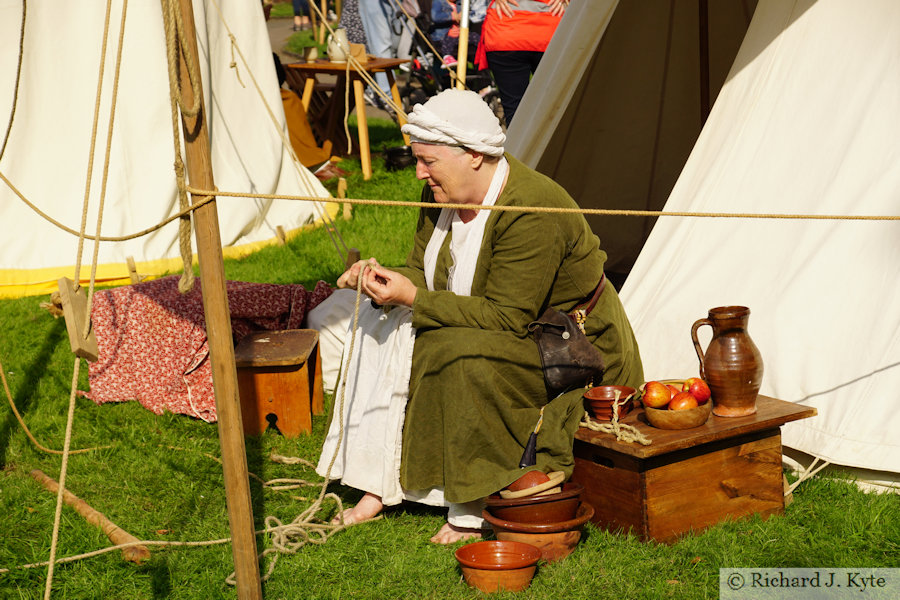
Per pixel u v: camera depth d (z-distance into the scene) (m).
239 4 6.46
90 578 2.62
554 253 2.82
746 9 4.96
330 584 2.57
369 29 9.88
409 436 2.79
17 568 2.65
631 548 2.62
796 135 3.42
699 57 5.02
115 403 4.00
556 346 2.83
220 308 2.14
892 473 2.90
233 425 2.19
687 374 3.35
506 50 7.04
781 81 3.51
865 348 3.03
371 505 2.92
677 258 3.56
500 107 8.66
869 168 3.22
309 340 3.87
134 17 5.61
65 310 2.14
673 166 5.47
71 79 5.53
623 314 3.11
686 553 2.60
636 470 2.63
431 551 2.71
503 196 2.82
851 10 3.41
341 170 8.11
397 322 2.90
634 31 4.93
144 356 3.96
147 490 3.17
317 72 8.17
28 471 3.33
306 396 3.68
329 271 5.82
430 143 2.77
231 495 2.22
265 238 6.46
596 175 5.53
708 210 3.55
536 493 2.57
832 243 3.19
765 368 3.17
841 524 2.73
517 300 2.79
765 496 2.82
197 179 2.10
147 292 4.01
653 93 5.19
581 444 2.82
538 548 2.56
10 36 5.38
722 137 3.62
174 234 5.84
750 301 3.29
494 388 2.73
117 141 5.62
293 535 2.79
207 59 6.14
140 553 2.71
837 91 3.37
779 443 2.84
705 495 2.72
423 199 3.17
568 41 4.32
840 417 2.99
